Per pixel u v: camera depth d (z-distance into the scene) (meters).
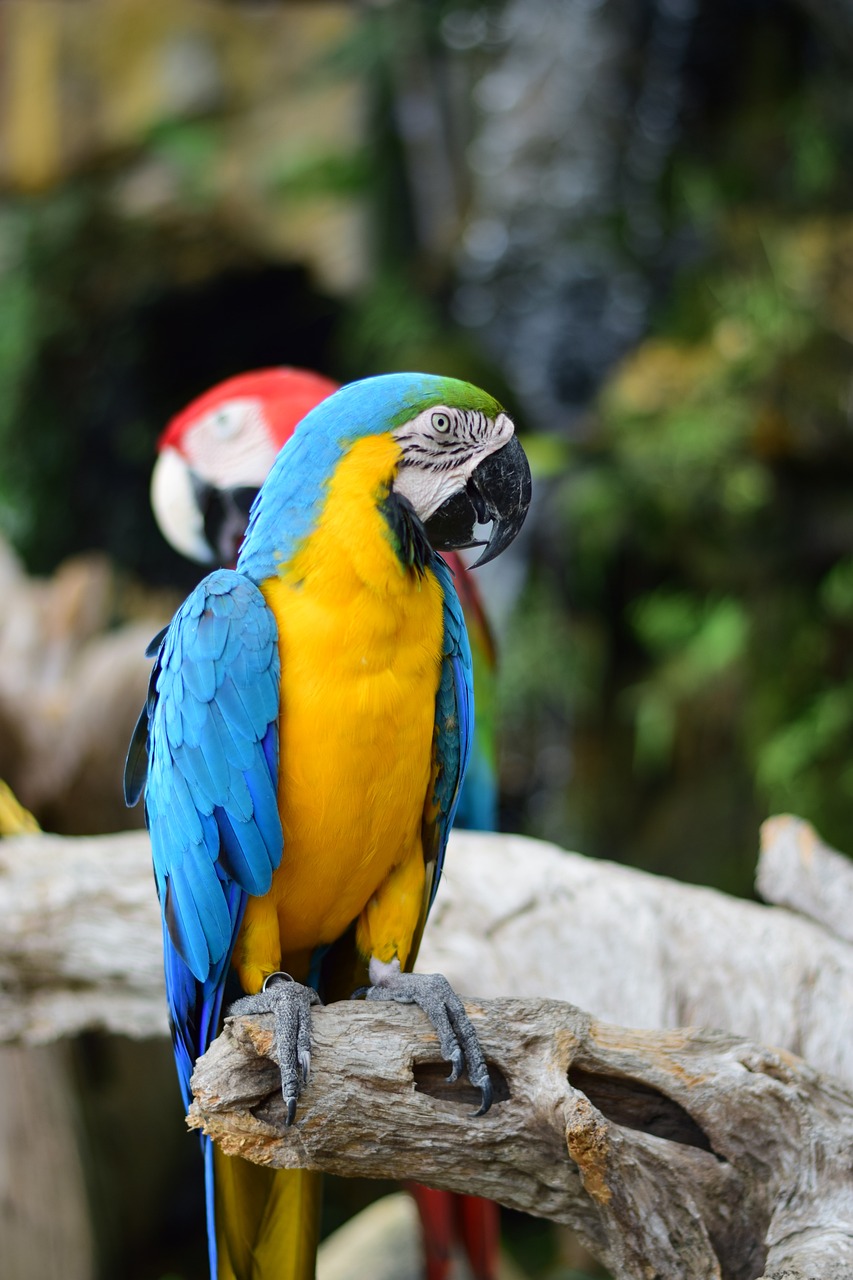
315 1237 2.69
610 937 3.60
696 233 7.42
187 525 4.64
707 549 7.07
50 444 9.12
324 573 2.47
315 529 2.50
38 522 9.12
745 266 7.17
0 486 9.02
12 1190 5.04
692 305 7.30
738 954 3.53
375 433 2.54
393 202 8.62
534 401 7.57
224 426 4.53
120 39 8.88
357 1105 2.36
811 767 6.80
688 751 7.23
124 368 9.35
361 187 8.63
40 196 8.99
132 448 9.41
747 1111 2.46
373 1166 2.43
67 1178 5.25
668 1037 2.53
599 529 7.02
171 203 8.86
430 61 8.20
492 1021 2.44
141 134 8.91
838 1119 2.48
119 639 5.82
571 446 7.25
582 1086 2.49
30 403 9.05
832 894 3.55
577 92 7.55
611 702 7.46
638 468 7.02
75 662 5.81
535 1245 6.52
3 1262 4.97
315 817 2.52
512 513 2.67
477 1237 3.95
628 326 7.46
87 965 3.56
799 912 3.63
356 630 2.46
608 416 7.22
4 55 8.88
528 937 3.62
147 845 3.78
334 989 2.90
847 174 7.13
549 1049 2.41
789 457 6.99
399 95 8.40
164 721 2.62
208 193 8.84
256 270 9.13
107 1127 5.90
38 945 3.55
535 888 3.73
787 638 7.02
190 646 2.54
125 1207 5.99
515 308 7.71
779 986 3.46
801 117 7.19
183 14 8.83
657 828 7.31
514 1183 2.45
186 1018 2.71
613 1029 2.52
